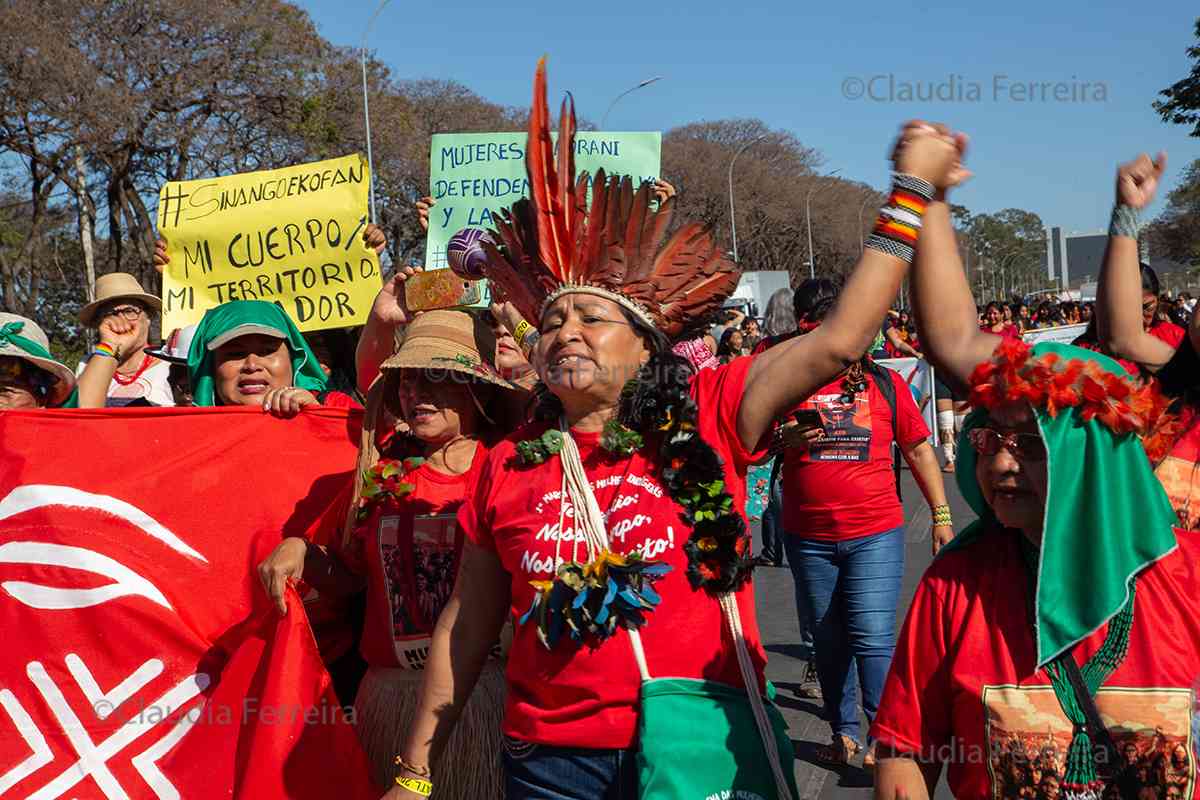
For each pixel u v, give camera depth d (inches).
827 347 91.0
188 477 141.8
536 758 97.6
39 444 142.6
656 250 100.2
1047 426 78.4
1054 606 77.2
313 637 122.3
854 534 187.6
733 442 97.5
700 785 91.1
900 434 196.4
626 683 93.4
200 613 139.2
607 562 91.1
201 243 205.9
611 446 96.3
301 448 144.5
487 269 109.7
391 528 121.2
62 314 1577.3
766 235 2506.2
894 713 85.0
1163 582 79.7
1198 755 77.1
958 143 91.1
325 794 117.8
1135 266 113.7
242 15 1107.3
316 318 200.2
